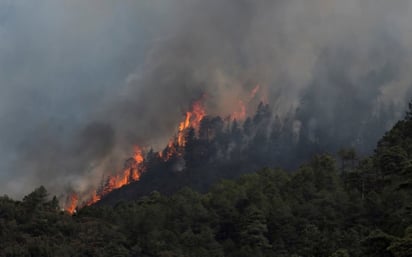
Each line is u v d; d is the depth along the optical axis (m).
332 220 178.62
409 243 89.00
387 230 138.38
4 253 170.00
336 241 138.25
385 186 184.00
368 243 103.00
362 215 171.12
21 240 181.75
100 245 185.88
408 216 128.62
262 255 175.62
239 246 188.50
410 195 162.62
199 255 181.38
